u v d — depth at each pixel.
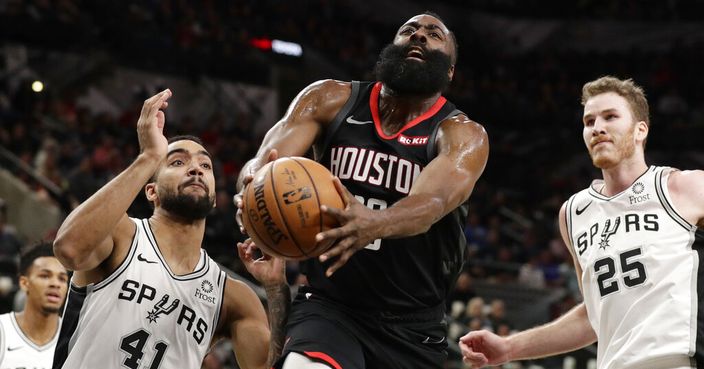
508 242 21.58
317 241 3.81
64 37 22.09
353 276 4.54
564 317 5.36
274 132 4.65
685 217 4.59
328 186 3.94
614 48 31.20
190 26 24.52
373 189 4.52
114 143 18.80
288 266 14.59
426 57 4.57
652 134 27.12
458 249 4.77
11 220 16.56
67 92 21.72
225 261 14.48
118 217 4.96
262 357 5.40
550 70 30.08
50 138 17.84
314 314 4.56
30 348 6.81
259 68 25.12
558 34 31.92
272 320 4.77
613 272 4.64
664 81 28.70
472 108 27.91
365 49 28.73
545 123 28.61
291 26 27.06
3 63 20.97
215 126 22.16
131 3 24.16
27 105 19.58
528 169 27.22
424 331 4.71
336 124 4.67
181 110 23.45
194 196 5.35
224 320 5.62
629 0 31.86
